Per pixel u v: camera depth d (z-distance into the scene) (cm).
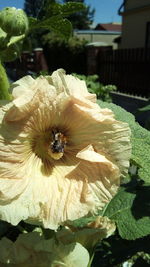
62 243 16
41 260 15
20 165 15
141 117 67
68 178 16
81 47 248
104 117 15
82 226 19
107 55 182
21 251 15
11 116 15
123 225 22
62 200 15
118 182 15
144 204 22
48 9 19
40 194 15
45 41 267
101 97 87
